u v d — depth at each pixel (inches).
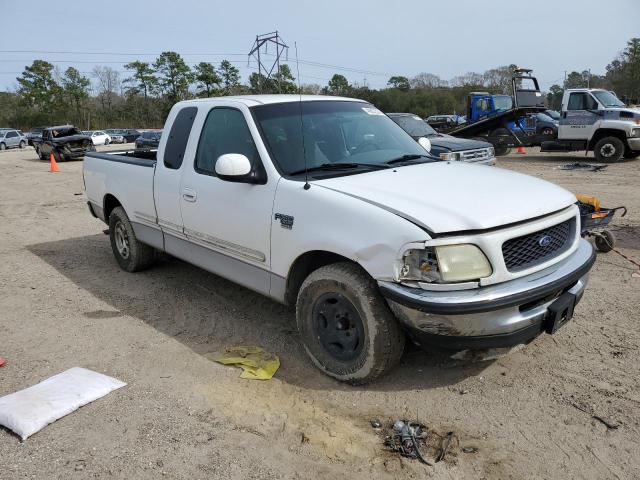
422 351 154.9
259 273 158.4
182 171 184.9
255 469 109.6
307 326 145.9
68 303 206.2
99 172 246.4
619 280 207.6
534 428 120.0
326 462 111.1
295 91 282.8
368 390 137.1
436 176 145.4
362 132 174.7
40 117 2918.3
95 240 314.2
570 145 635.5
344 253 128.2
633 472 105.7
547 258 129.0
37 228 354.0
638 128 581.0
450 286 115.0
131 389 140.9
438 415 126.0
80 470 110.4
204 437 120.1
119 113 3206.2
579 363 146.4
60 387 139.1
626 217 314.7
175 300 205.6
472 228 115.4
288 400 134.1
